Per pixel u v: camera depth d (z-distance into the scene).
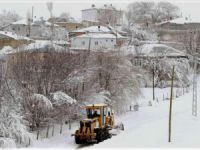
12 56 42.38
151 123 41.25
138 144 30.80
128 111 52.44
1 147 31.50
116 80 49.44
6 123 33.56
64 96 39.50
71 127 41.19
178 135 34.03
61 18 146.75
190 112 49.09
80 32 110.00
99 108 35.22
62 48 49.19
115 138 33.53
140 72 62.00
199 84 82.81
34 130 38.00
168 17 163.12
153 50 87.44
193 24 129.50
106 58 50.62
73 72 43.84
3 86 35.56
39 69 40.53
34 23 117.38
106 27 117.06
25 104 37.69
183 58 88.25
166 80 79.75
